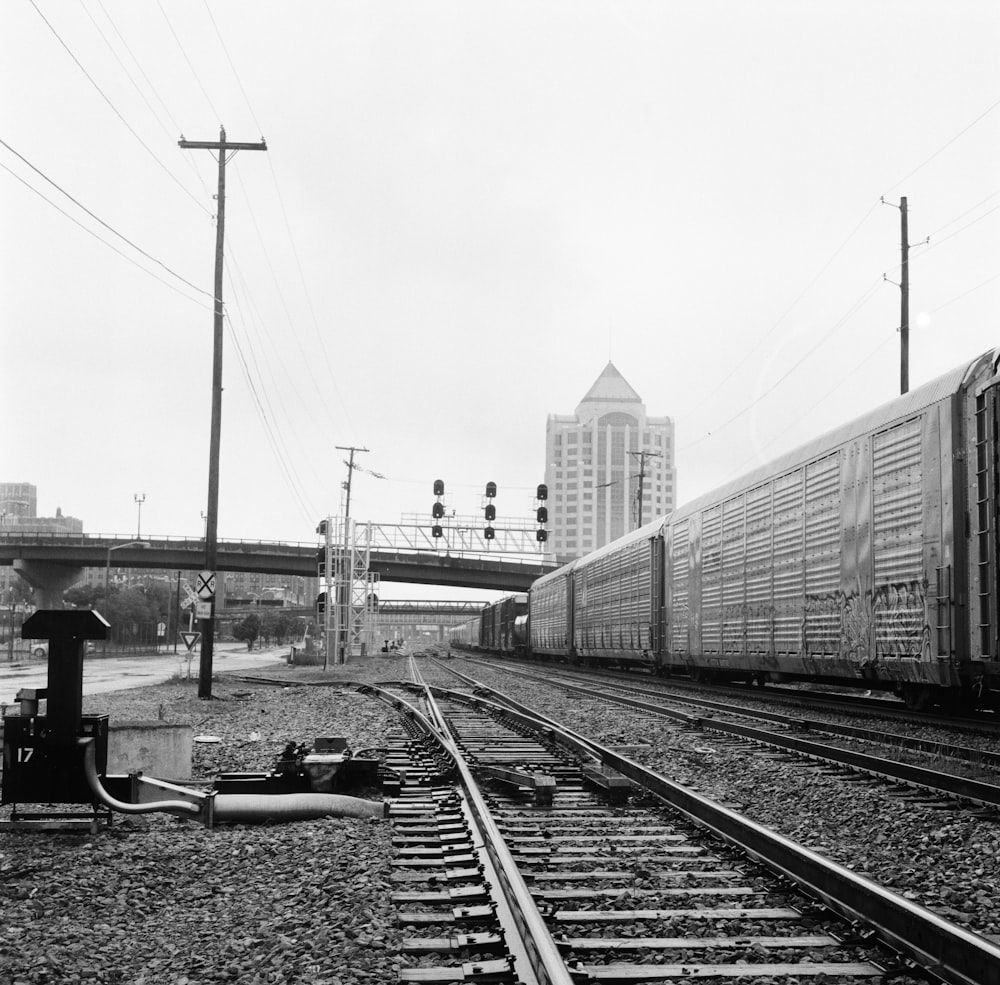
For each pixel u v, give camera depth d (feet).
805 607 61.77
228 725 60.59
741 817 24.81
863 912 17.93
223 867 23.22
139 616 344.90
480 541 223.10
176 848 24.89
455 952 16.84
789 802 32.09
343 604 216.13
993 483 41.42
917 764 37.68
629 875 21.89
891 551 50.29
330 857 23.67
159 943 17.88
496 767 35.65
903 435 49.44
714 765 40.27
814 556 60.59
